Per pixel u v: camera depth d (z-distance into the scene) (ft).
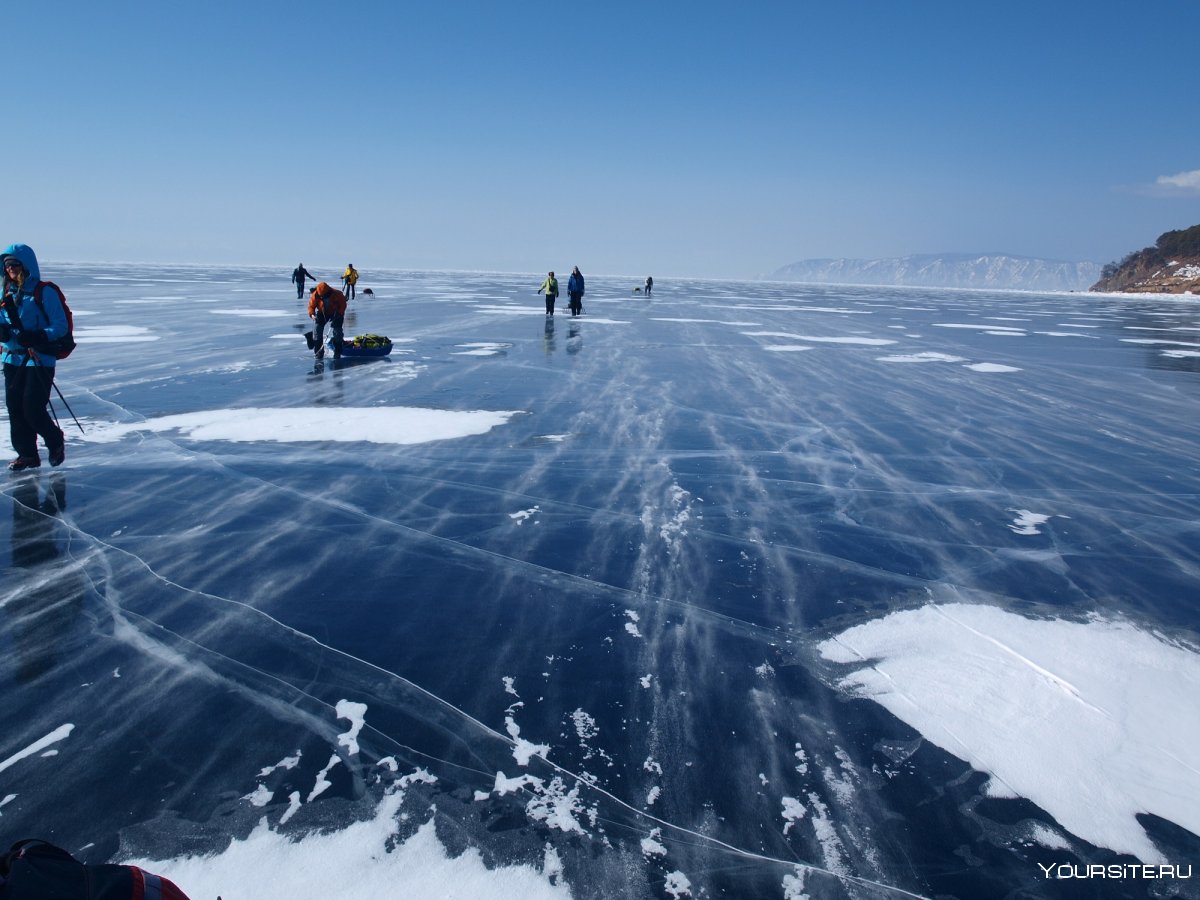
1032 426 25.22
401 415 24.18
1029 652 9.78
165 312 66.90
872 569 12.53
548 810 6.66
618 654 9.49
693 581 11.85
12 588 10.93
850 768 7.38
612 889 5.82
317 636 9.72
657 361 39.86
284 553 12.56
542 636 9.91
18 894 2.83
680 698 8.52
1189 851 6.41
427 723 7.89
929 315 99.30
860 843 6.40
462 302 93.61
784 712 8.30
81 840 6.11
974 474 18.90
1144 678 9.18
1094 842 6.49
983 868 6.16
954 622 10.60
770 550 13.30
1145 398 31.73
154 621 10.01
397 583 11.46
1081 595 11.65
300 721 7.86
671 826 6.53
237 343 43.39
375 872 5.90
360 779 6.97
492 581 11.64
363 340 38.42
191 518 14.20
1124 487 17.99
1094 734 8.01
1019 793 7.08
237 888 5.71
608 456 19.77
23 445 17.16
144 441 20.25
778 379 34.58
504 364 37.01
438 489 16.47
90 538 13.03
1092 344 58.18
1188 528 15.05
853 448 21.45
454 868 5.97
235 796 6.69
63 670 8.73
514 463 18.84
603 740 7.71
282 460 18.57
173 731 7.61
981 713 8.36
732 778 7.18
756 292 197.88
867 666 9.36
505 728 7.86
